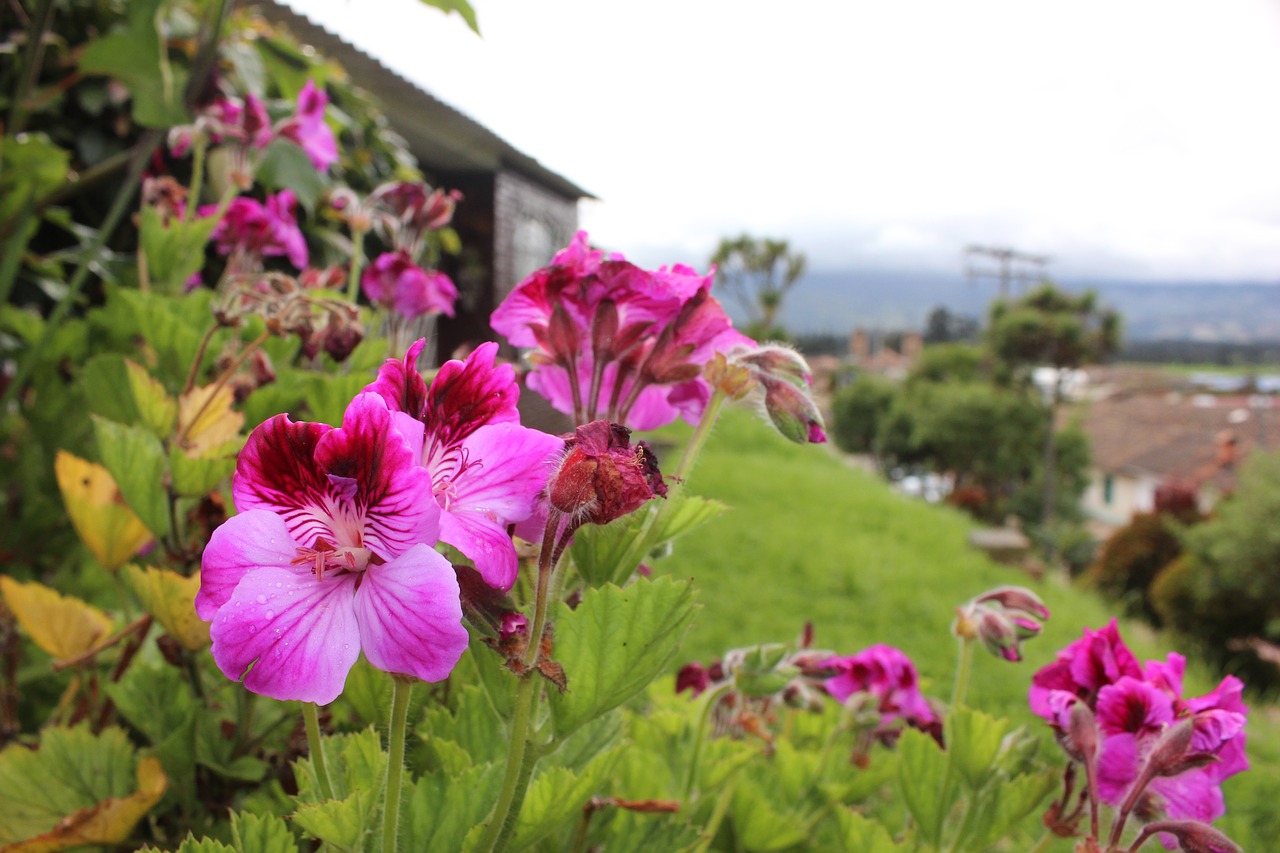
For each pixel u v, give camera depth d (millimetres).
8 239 678
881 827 415
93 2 924
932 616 2158
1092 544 7559
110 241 989
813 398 289
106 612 530
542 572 210
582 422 287
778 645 390
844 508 3535
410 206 542
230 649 187
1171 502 5535
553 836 318
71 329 597
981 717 393
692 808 410
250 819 247
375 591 191
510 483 219
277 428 200
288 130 630
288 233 625
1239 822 1146
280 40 915
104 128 965
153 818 360
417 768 325
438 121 3150
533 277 282
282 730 384
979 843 403
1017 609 412
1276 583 4281
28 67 677
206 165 915
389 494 195
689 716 469
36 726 501
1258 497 4508
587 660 232
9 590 414
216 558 195
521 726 221
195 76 599
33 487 614
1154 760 309
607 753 252
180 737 345
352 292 543
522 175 4188
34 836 322
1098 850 311
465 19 490
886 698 574
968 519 4371
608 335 280
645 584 228
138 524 429
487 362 231
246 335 497
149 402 398
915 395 11539
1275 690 3719
